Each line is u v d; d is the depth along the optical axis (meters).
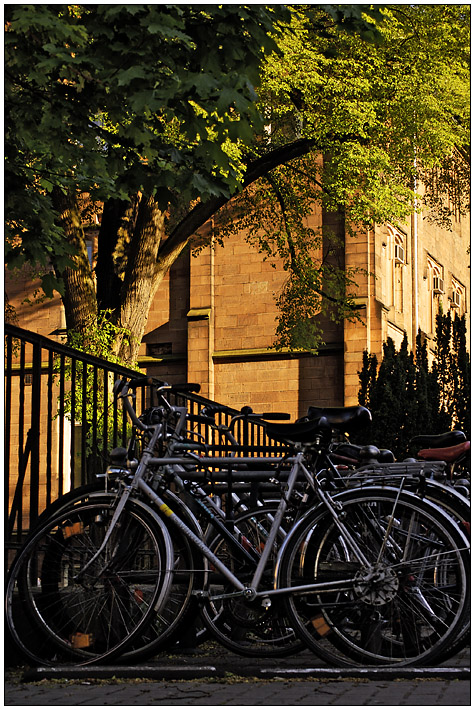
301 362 24.83
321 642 5.51
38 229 7.09
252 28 5.67
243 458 5.32
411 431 13.12
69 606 4.94
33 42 5.71
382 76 15.45
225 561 5.29
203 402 8.28
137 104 5.21
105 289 17.44
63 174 7.88
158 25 5.18
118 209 17.77
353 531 4.89
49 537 5.01
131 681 4.53
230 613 5.28
